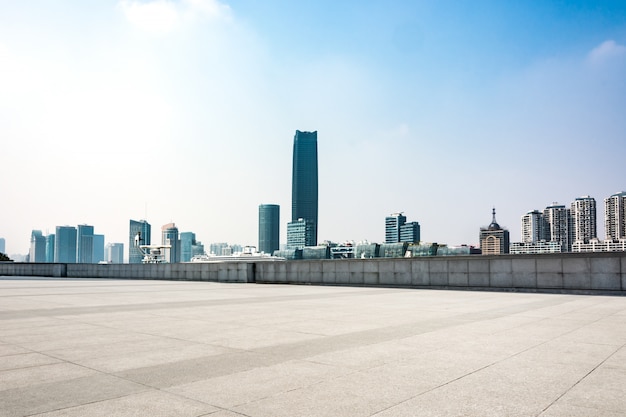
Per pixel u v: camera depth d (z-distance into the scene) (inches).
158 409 196.1
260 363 279.3
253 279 1315.2
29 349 325.7
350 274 1123.3
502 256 908.0
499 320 462.6
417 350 314.5
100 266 1804.9
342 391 220.7
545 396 211.3
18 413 191.5
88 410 195.3
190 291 948.6
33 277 1878.7
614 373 251.1
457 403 202.2
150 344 342.6
